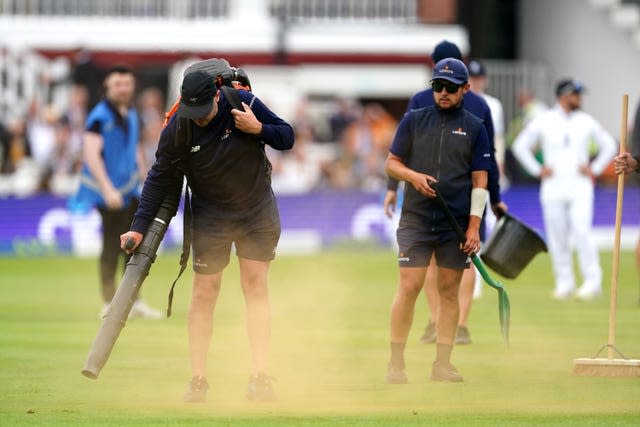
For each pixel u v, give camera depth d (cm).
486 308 5272
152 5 10631
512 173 9262
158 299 5603
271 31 10550
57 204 8375
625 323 4722
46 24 10431
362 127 9519
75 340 4175
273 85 10494
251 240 3045
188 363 3641
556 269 5803
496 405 2958
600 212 8838
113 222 4909
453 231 3328
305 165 9344
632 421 2736
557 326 4619
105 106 4909
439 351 3356
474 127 3322
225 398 3078
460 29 10675
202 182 3019
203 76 2898
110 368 3538
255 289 3067
